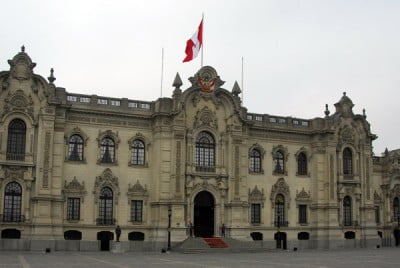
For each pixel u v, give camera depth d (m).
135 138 65.00
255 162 71.88
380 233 81.50
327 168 73.88
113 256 50.88
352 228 74.88
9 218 57.44
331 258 50.44
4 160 57.59
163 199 63.28
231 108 68.69
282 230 71.44
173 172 64.00
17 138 58.84
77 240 59.91
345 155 76.50
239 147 68.56
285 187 72.69
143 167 65.00
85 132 62.66
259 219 70.75
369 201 76.94
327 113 75.25
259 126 71.75
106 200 62.94
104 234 62.22
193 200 65.31
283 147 73.56
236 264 42.06
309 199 74.06
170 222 61.03
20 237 57.47
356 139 77.19
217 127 68.06
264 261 45.88
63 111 60.97
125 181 63.88
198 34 68.44
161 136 64.44
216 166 67.25
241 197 67.75
